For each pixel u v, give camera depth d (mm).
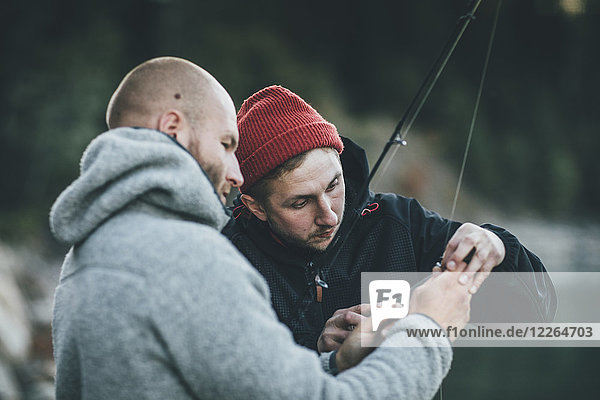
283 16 23562
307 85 20828
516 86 27219
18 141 12914
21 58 13484
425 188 20812
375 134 20938
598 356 6469
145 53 17031
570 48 27969
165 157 1163
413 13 25625
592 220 25828
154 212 1181
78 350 1142
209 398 1076
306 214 1648
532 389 5305
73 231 1179
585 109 28266
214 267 1099
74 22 14797
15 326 5812
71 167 13070
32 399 4480
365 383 1131
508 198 24797
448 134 24047
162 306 1073
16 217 11734
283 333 1112
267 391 1056
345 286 1752
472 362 6195
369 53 24812
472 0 1588
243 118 1666
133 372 1078
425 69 25672
